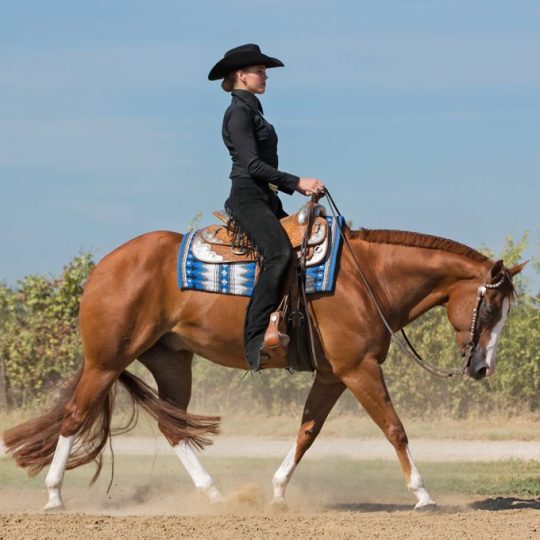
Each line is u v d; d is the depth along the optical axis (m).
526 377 25.53
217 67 12.74
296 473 17.20
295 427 24.67
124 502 13.70
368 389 12.09
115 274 12.67
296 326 12.16
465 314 12.40
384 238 12.56
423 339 25.61
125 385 13.22
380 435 23.64
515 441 22.70
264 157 12.71
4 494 14.73
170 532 10.47
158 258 12.70
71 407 12.69
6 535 10.30
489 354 12.35
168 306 12.66
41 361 26.53
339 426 24.50
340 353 12.12
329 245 12.29
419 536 10.30
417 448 21.45
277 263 12.03
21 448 12.85
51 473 12.60
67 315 26.88
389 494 14.73
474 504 13.44
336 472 17.38
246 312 12.21
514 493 14.60
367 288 12.23
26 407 26.39
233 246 12.49
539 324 25.34
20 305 27.31
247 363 12.69
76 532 10.45
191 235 12.82
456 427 24.52
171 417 13.17
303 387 26.67
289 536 10.27
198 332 12.61
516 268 12.62
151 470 18.02
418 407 25.97
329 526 10.90
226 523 11.05
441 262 12.44
